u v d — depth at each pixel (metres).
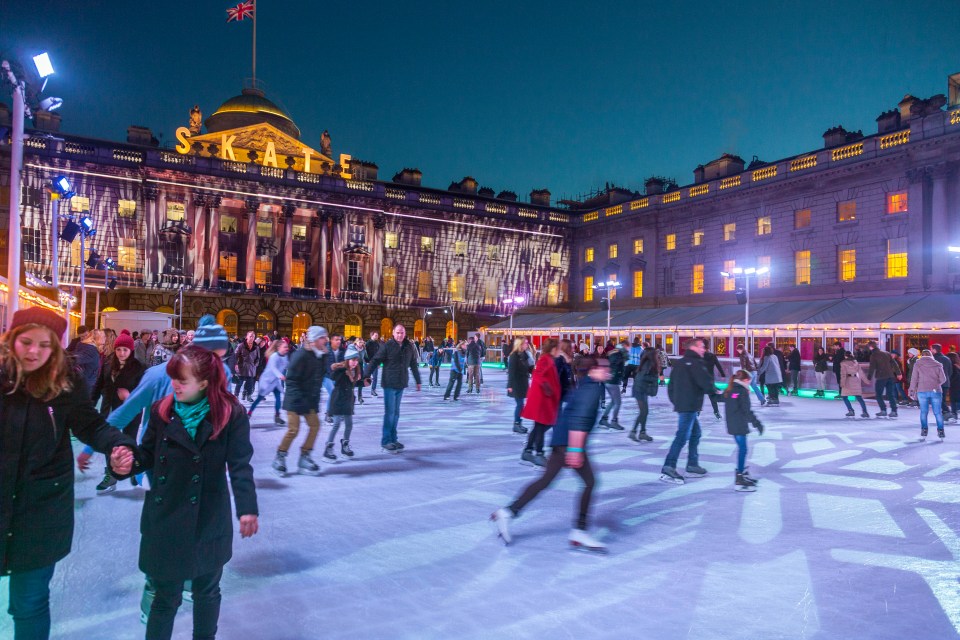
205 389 3.23
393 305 52.34
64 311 23.56
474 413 17.03
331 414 9.95
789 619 4.23
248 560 5.30
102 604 4.39
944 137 31.02
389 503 7.27
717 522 6.64
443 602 4.48
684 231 45.69
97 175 43.00
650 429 14.54
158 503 3.10
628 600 4.54
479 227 55.50
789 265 38.31
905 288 32.31
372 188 51.88
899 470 9.63
